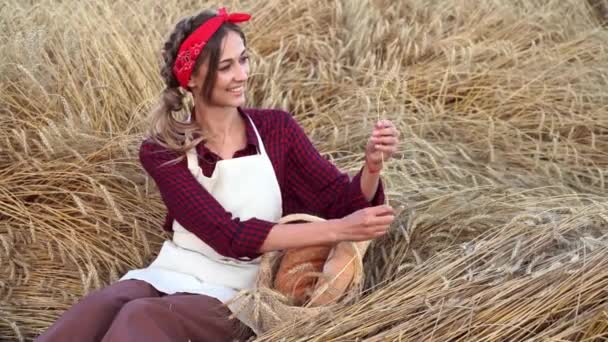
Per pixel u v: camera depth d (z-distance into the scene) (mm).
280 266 2932
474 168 4039
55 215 3645
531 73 4668
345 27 5059
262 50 4867
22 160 3762
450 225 3330
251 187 2900
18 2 4766
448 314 2602
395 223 3346
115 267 3482
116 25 4422
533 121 4383
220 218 2777
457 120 4363
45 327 3307
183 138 2852
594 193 3906
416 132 4262
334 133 4047
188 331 2715
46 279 3451
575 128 4395
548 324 2580
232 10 4984
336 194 3021
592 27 5441
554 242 2951
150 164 2873
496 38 5105
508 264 2809
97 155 3850
